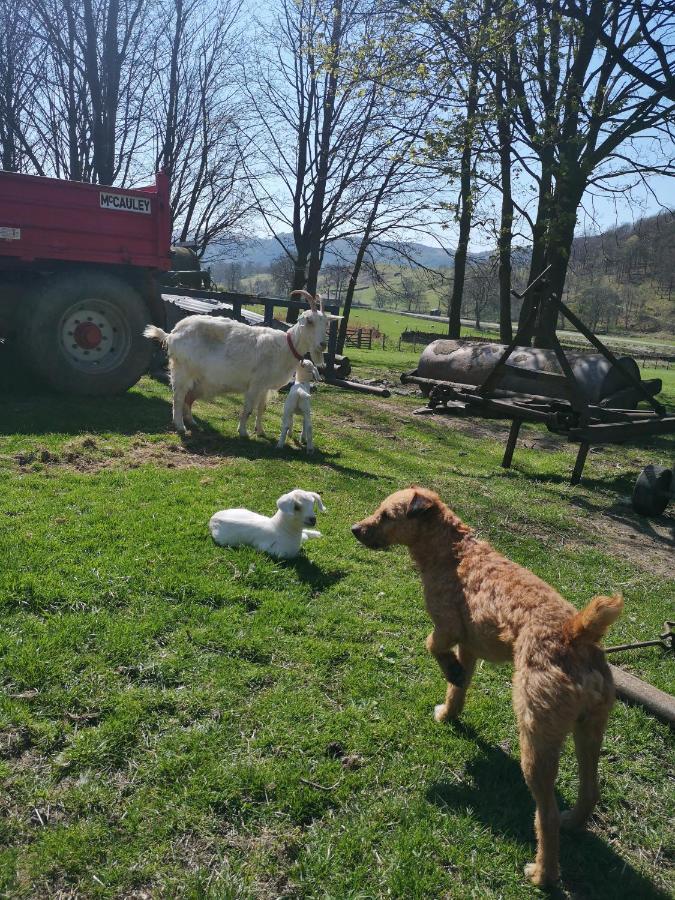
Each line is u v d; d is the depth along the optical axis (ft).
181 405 30.89
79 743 10.85
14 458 24.57
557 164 49.75
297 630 15.07
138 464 25.77
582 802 10.17
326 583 17.54
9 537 17.54
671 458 40.45
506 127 54.03
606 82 56.18
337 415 41.98
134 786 10.23
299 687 13.01
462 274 82.79
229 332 30.27
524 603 10.29
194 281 64.39
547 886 9.30
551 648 9.44
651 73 51.08
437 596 11.92
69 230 33.60
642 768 12.19
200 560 17.56
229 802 10.09
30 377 36.96
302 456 29.68
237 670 13.26
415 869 9.28
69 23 75.82
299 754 11.22
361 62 55.57
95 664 12.86
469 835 10.04
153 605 15.15
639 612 18.49
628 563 22.29
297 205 84.94
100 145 78.28
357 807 10.29
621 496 30.96
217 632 14.39
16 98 79.36
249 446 30.30
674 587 20.62
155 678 12.73
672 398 71.56
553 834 9.20
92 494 21.70
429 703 13.08
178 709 11.95
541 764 9.20
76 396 35.35
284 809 10.13
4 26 74.23
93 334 34.63
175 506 21.31
